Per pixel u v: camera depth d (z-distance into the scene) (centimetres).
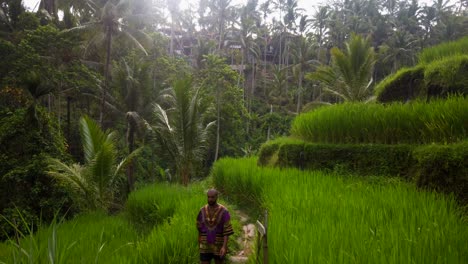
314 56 6100
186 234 563
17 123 1395
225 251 450
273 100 5388
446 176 659
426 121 788
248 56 6378
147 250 505
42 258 399
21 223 1224
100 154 1223
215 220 455
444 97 1048
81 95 2392
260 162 1352
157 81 3114
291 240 393
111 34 2269
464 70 1029
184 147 1717
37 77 1373
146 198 1085
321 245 365
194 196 962
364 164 897
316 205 551
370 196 583
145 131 2025
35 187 1338
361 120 962
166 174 2680
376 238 371
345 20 6103
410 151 799
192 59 5253
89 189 1260
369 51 2038
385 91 1348
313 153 1029
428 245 329
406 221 424
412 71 1249
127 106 2197
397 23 5691
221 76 3244
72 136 2572
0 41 1738
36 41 1930
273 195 700
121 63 2703
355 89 2069
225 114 3331
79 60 2333
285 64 6738
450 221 423
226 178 1116
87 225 814
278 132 4225
